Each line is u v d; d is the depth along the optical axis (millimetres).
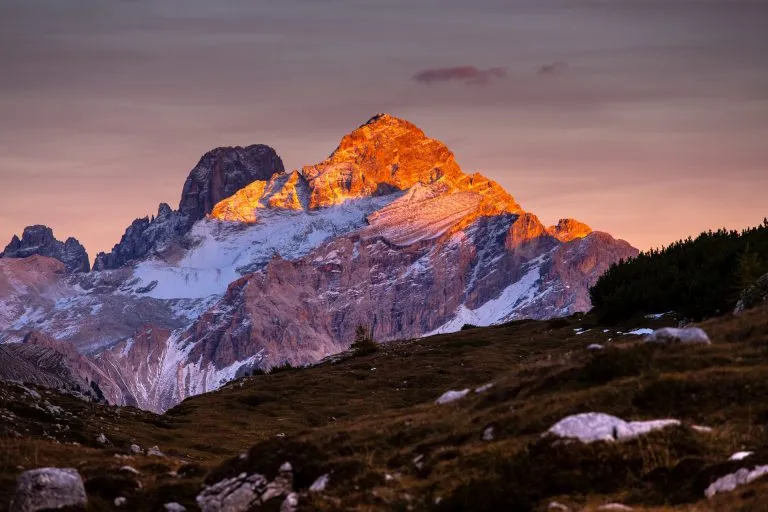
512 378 64625
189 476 62094
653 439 45312
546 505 42438
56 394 107312
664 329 60781
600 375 57062
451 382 119375
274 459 52875
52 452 72625
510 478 45500
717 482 40969
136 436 93250
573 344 121938
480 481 45750
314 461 52906
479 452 50094
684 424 46844
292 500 48156
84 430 88688
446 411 63656
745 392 49500
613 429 46438
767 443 43906
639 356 57281
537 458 45875
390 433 59812
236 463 53312
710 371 52438
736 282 111938
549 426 51375
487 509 43812
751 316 66125
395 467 53812
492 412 57438
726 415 48031
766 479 39781
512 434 52500
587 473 44125
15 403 89562
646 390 51469
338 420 107375
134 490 57906
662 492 41938
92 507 53469
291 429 104875
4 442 73562
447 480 48094
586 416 47281
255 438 100188
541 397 57031
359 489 49562
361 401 115750
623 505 40969
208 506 51625
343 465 51938
